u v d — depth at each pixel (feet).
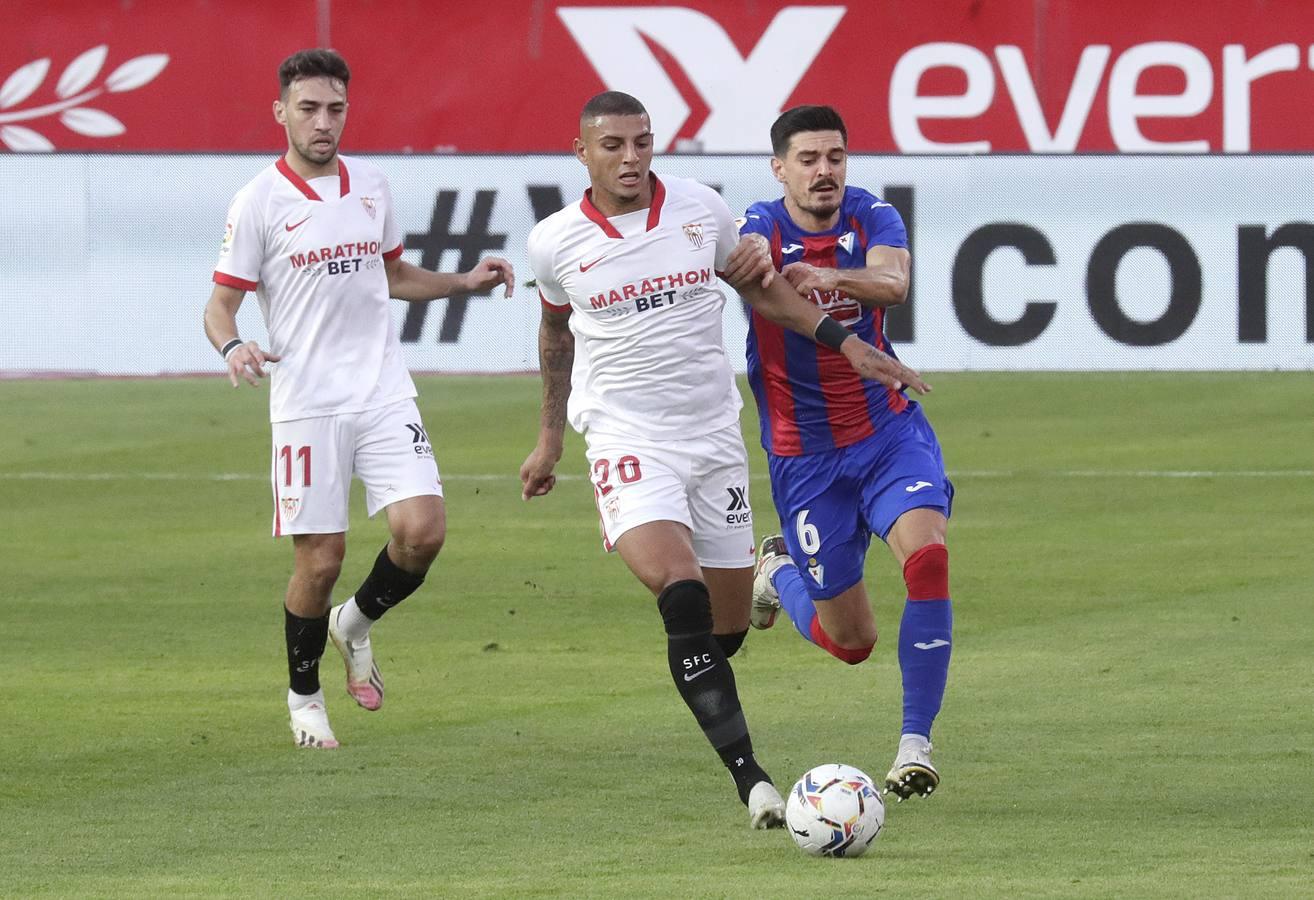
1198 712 76.43
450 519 134.51
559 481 151.33
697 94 206.59
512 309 207.31
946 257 204.33
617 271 64.34
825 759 69.51
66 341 209.26
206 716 79.20
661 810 62.28
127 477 154.71
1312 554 115.24
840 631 72.28
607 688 84.17
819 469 69.31
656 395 65.36
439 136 207.41
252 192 74.54
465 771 68.59
